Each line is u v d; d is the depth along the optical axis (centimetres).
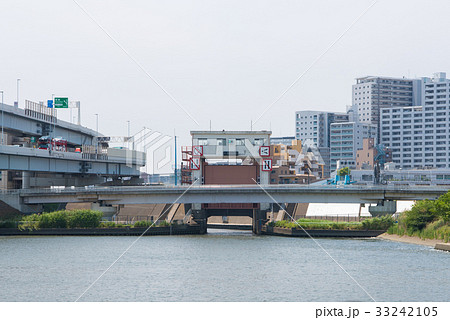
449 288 8981
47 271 10456
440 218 15025
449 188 16850
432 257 12212
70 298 8250
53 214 16725
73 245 14150
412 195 17025
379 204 17462
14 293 8588
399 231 16038
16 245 14062
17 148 17700
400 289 8919
